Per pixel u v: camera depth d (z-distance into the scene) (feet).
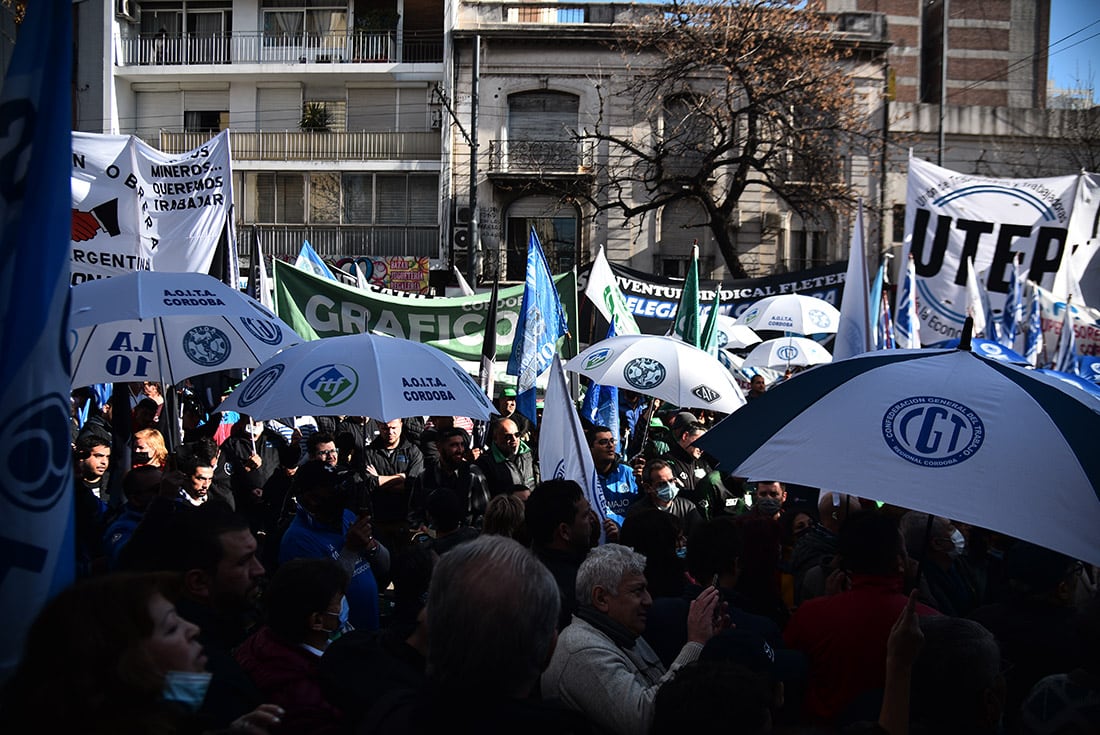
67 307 9.16
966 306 40.09
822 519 19.04
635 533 15.10
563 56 101.76
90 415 33.94
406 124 106.52
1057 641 13.92
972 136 105.81
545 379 30.40
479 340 40.86
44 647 6.48
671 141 101.45
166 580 7.22
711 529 14.89
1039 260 40.11
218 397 33.30
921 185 40.50
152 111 108.06
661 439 33.60
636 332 37.55
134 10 107.04
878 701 12.39
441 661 8.02
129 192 32.60
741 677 8.70
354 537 17.24
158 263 32.73
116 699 6.42
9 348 8.84
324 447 26.66
